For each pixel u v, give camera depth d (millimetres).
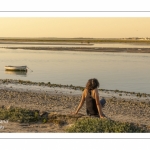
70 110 14102
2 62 50000
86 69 39000
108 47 95688
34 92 20859
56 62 49062
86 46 106688
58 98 18297
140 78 30594
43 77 31500
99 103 9438
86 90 9711
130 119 12711
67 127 9344
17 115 10656
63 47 99062
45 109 14117
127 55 62875
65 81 28125
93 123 8812
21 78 30828
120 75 33031
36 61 51312
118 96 20125
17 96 18641
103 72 35812
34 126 9758
